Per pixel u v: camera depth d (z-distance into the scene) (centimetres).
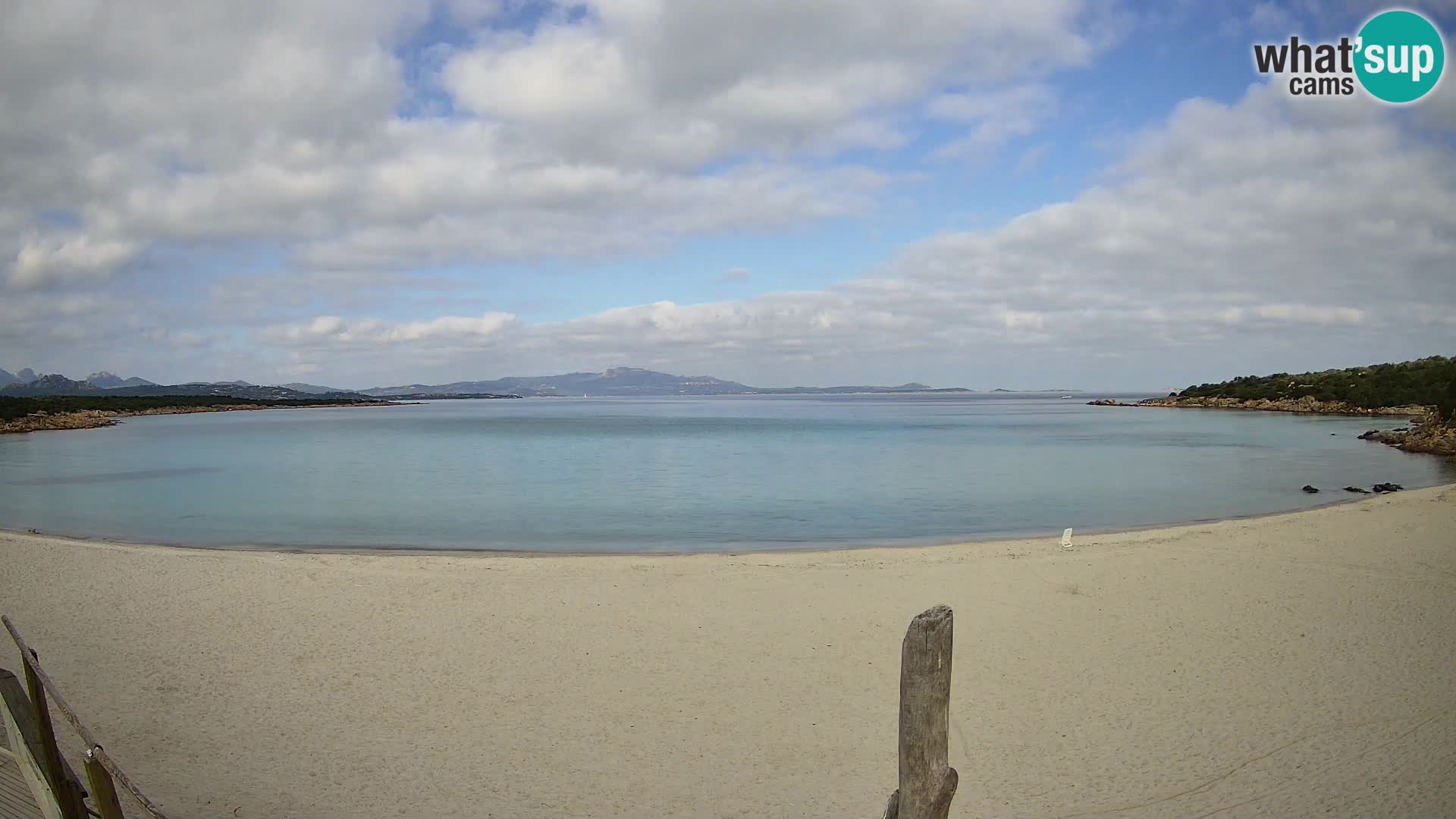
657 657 997
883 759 727
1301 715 800
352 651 1023
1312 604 1210
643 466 4131
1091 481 3366
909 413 13575
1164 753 726
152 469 3997
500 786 679
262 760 724
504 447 5662
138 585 1367
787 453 4984
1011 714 819
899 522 2341
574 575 1448
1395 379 9350
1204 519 2348
